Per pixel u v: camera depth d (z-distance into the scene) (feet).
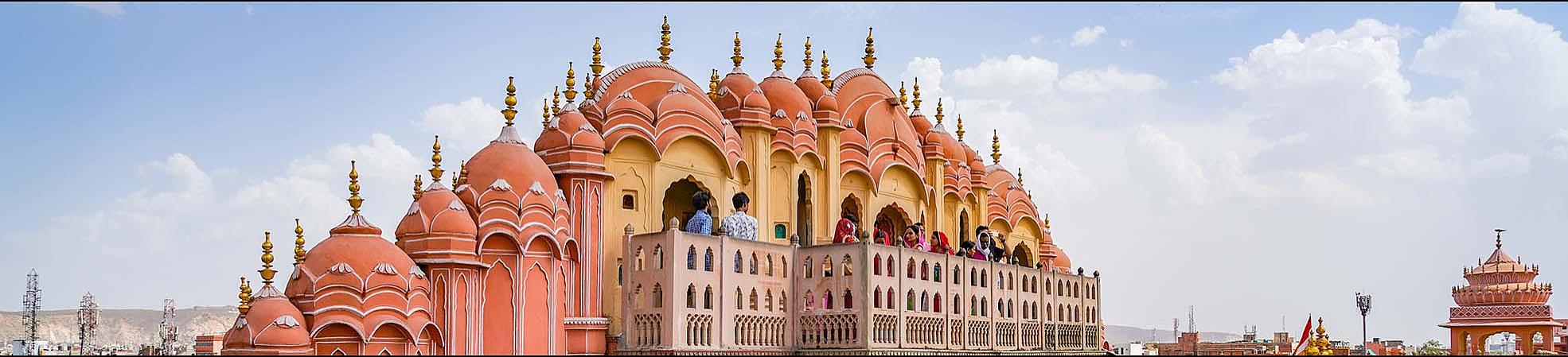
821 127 142.61
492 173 115.44
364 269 106.32
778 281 127.85
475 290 111.96
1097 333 166.30
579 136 119.96
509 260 114.11
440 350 109.29
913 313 130.31
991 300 143.95
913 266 132.05
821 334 126.72
